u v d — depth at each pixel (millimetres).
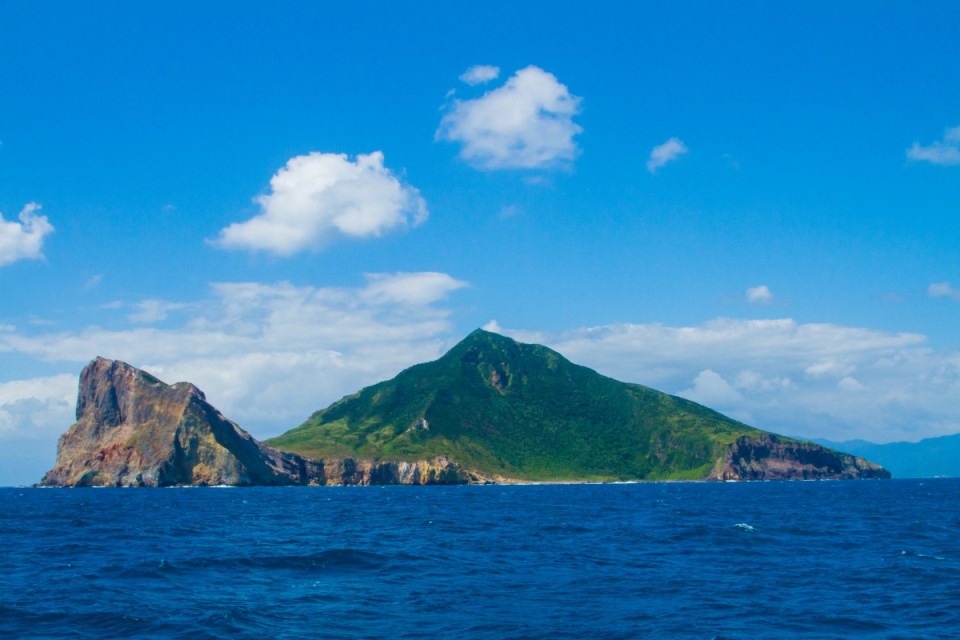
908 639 33281
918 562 57250
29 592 43375
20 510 131875
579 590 44938
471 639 32844
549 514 122562
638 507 146625
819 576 50500
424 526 94750
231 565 53719
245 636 33031
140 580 47719
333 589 44812
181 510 132250
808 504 158000
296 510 134250
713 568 54469
